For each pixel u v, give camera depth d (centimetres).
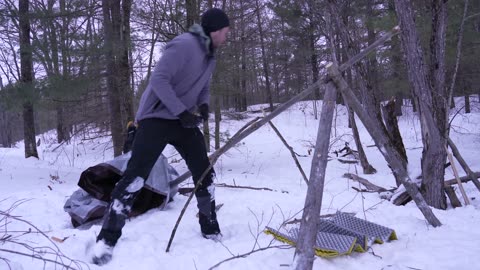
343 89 335
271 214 440
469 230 392
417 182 579
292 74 2608
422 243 352
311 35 2133
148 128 329
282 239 346
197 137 353
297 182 732
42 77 888
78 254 307
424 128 547
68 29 938
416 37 532
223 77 1011
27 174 844
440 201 541
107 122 1224
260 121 345
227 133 1135
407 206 530
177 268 293
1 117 2997
